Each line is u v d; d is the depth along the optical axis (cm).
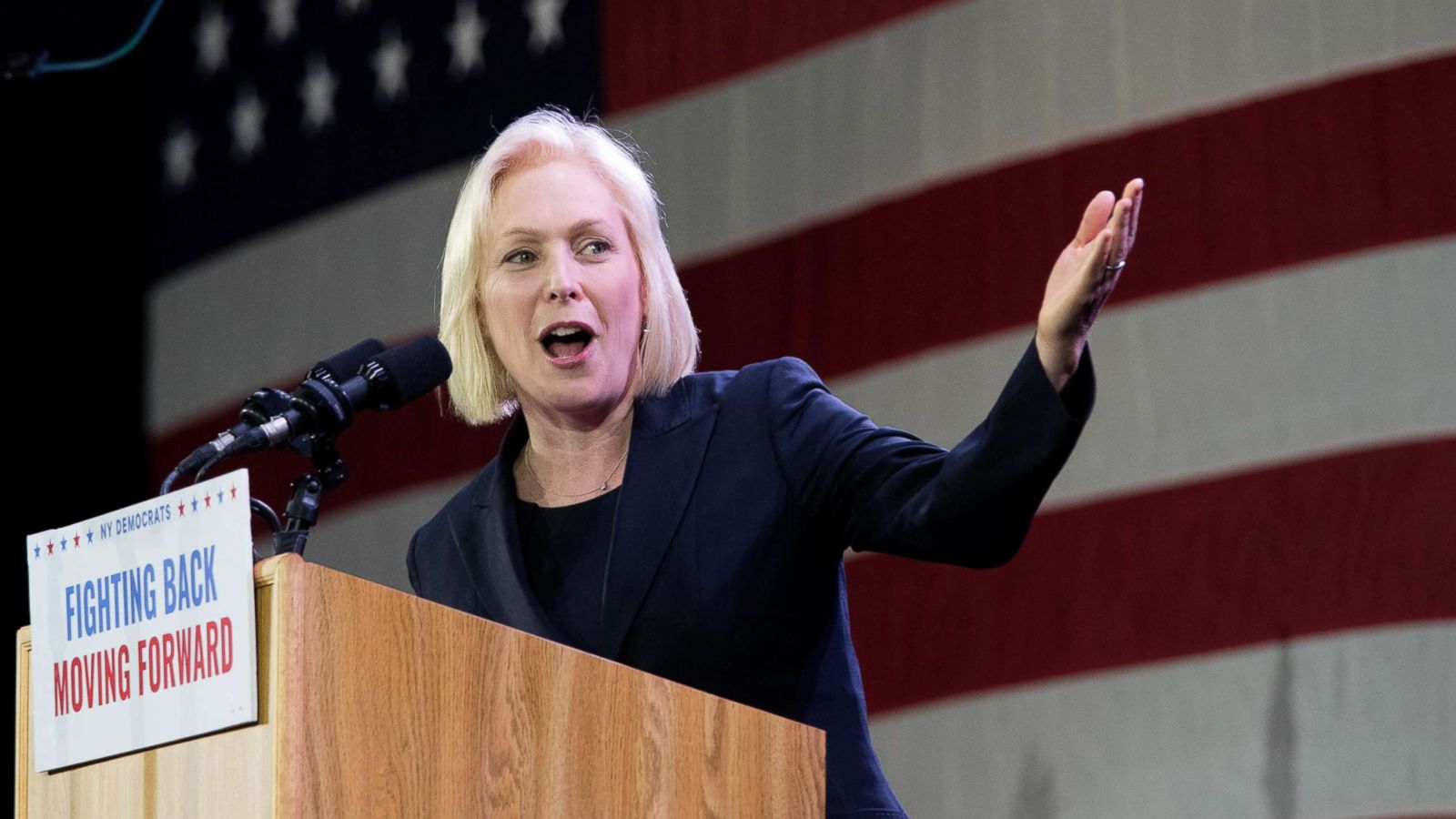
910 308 1700
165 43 2164
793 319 1752
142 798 495
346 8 2083
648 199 760
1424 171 1520
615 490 731
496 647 510
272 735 466
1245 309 1560
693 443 713
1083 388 589
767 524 686
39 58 1593
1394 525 1485
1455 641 1455
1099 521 1588
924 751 1623
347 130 2055
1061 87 1664
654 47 1881
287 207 2070
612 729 534
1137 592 1562
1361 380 1512
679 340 750
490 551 723
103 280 2116
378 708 481
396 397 631
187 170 2136
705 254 1808
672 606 679
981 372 1655
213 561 485
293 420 604
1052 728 1575
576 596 704
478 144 1969
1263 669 1507
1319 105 1560
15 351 2052
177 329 2102
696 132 1838
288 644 468
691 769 552
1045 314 575
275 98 2105
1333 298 1532
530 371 727
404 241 1995
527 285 730
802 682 684
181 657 489
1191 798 1516
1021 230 1661
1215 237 1580
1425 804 1442
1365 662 1477
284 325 2047
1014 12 1695
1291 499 1520
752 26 1831
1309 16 1575
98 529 515
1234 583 1530
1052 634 1589
